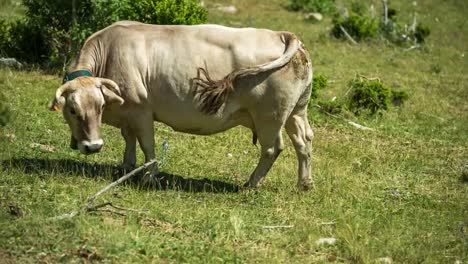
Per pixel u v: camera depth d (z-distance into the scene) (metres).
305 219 12.41
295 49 13.02
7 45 22.08
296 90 13.27
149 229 11.19
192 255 10.52
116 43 12.95
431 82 27.47
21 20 23.20
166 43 12.98
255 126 13.40
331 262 11.04
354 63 29.02
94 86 12.22
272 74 12.98
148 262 10.20
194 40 13.02
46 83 19.86
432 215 13.55
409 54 32.28
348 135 19.36
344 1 41.84
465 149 19.12
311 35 33.38
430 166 17.19
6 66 21.14
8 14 27.22
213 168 15.01
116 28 13.12
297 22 35.81
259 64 12.98
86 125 12.15
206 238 11.19
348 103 21.38
